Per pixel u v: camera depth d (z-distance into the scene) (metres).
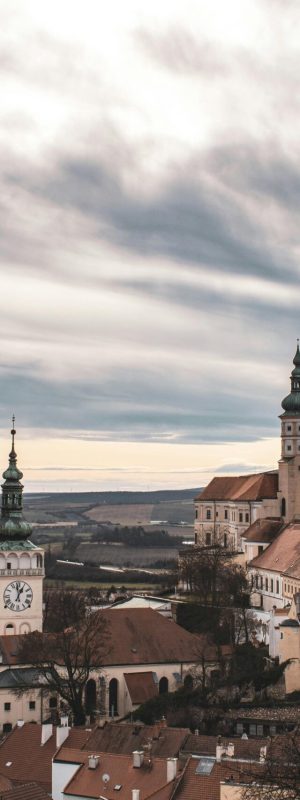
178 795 153.62
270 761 102.75
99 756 172.75
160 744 176.38
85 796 166.88
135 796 158.12
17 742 189.75
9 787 165.50
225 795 143.38
